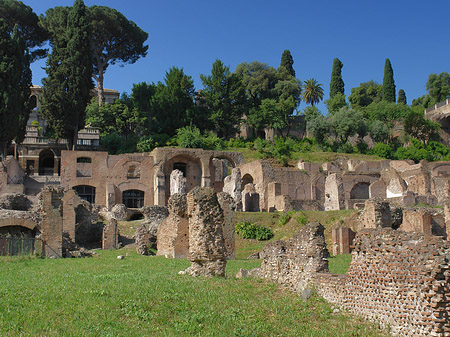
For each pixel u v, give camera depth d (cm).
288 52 13588
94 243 4100
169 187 6819
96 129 8500
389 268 1085
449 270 997
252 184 6069
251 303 1320
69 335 1035
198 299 1347
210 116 9412
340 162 8594
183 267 2203
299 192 7225
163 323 1149
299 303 1303
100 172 6356
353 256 1206
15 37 6781
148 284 1566
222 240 1806
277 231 4425
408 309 1028
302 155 8875
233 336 1062
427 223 3441
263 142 9100
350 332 1058
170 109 9119
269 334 1078
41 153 7906
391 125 10994
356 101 12988
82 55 7631
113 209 4906
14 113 6347
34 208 4256
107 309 1241
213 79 9706
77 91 7450
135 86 9525
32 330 1061
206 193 1828
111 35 9562
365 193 6912
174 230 2888
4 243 2675
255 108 10438
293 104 10575
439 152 9700
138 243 3406
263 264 1700
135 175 6588
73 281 1681
